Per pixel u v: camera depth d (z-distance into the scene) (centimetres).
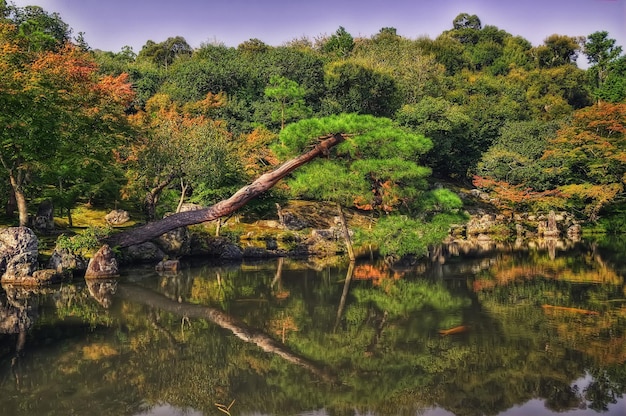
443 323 1341
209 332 1298
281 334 1281
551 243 3456
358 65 4716
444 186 4728
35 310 1536
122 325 1368
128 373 1018
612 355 1062
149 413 834
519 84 7050
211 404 870
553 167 4403
